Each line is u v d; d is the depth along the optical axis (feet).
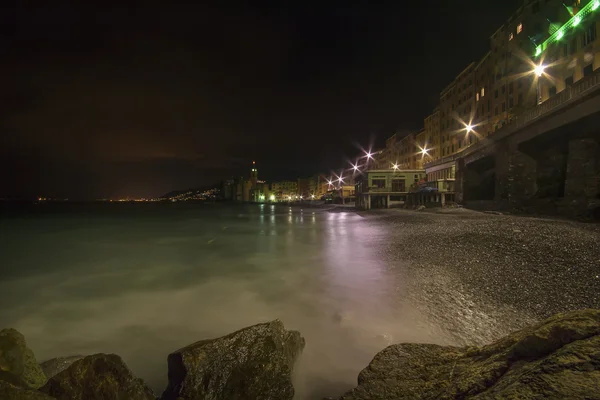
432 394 12.48
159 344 25.85
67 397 13.82
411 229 86.48
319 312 31.09
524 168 106.73
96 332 28.19
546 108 90.53
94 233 110.63
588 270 37.14
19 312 33.01
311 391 18.28
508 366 11.34
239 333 18.51
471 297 32.45
